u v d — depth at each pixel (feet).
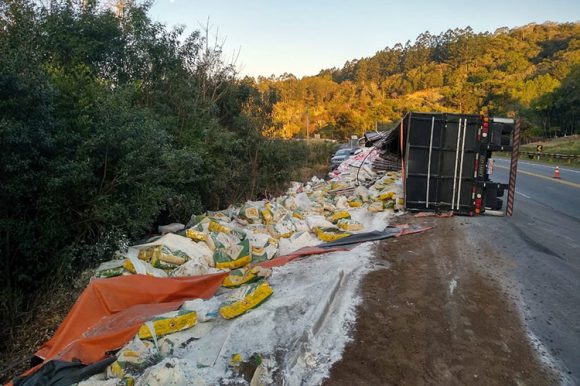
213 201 40.75
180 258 20.51
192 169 30.40
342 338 14.44
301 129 237.04
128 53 34.83
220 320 15.40
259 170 49.34
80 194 22.93
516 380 12.64
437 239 26.81
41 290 21.67
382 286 18.83
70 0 31.22
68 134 21.97
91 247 22.62
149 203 25.30
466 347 14.25
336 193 43.55
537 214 36.73
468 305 17.31
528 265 22.47
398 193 38.93
